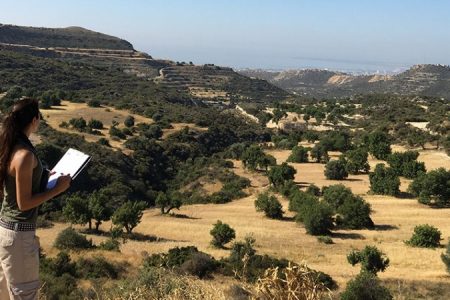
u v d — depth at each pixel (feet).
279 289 14.42
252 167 250.78
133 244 133.69
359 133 344.08
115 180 208.64
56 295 49.55
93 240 140.05
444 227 150.61
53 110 302.04
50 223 163.73
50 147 187.01
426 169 223.51
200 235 149.69
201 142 303.27
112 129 269.44
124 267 89.35
